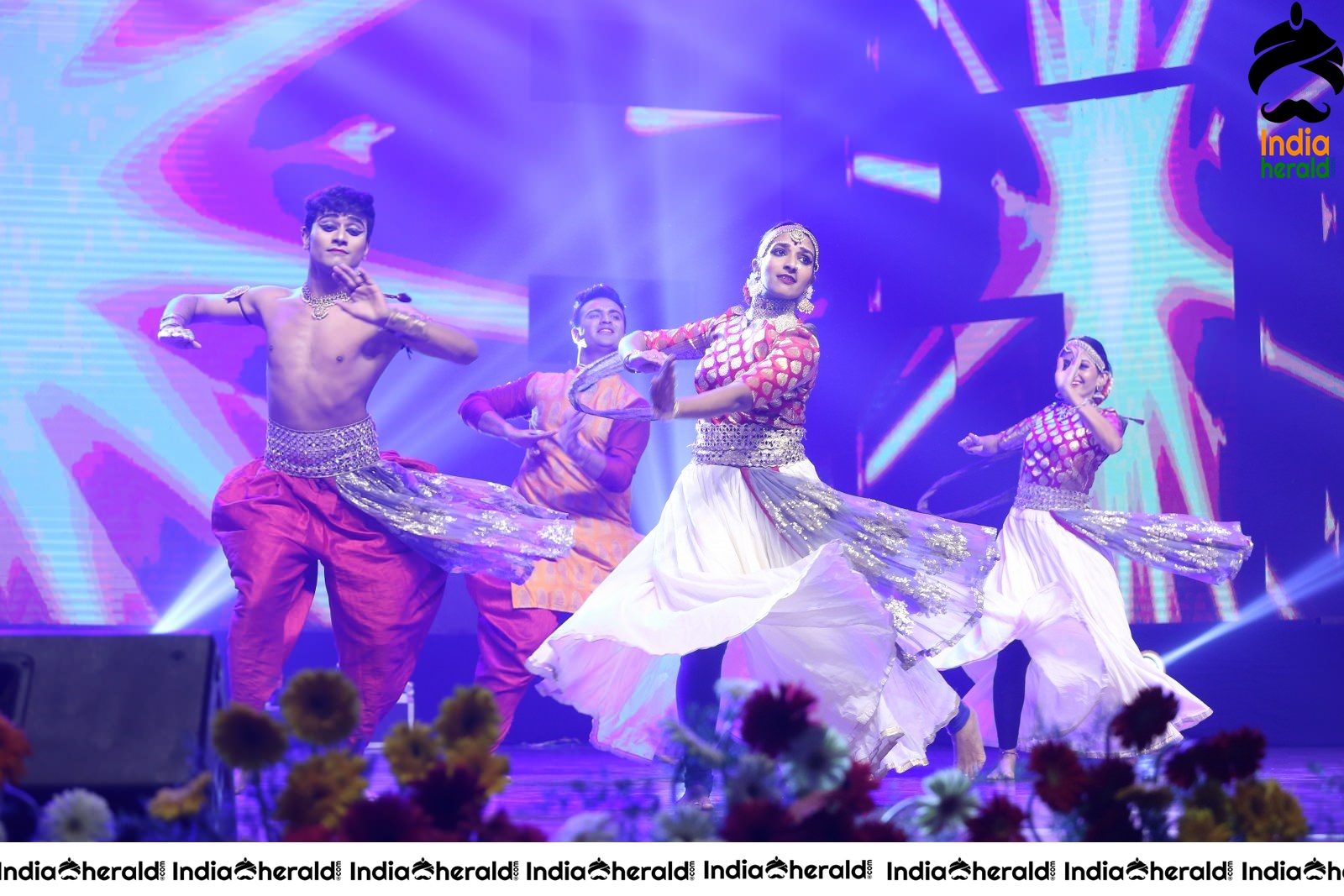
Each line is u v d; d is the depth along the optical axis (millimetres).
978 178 8586
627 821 2189
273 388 4621
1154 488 8070
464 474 8148
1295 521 7910
